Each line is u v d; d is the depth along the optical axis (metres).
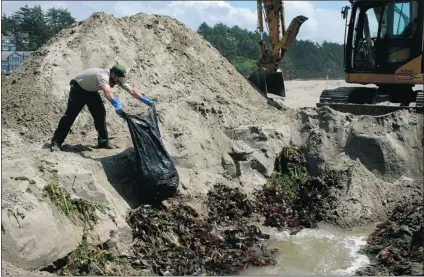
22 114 10.23
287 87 25.70
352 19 12.74
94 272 6.63
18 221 6.52
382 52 12.51
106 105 10.91
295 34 14.38
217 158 10.58
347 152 11.20
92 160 8.66
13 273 5.99
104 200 7.82
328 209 9.78
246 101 12.90
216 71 13.36
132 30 13.00
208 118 11.23
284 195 10.38
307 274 7.34
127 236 7.63
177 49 13.18
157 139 8.70
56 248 6.70
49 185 7.32
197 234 8.12
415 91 12.94
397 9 12.22
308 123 11.80
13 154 8.63
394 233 8.48
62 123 9.06
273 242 8.59
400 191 10.52
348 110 12.62
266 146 11.17
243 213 9.52
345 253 8.16
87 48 11.88
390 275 7.18
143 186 8.50
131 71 11.94
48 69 11.18
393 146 11.00
